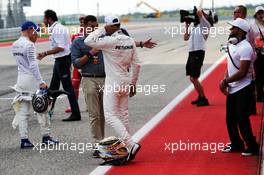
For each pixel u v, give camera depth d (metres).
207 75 23.44
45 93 11.45
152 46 10.61
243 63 10.02
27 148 11.48
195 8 15.62
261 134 11.95
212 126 13.14
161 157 10.46
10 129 13.55
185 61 31.12
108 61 10.09
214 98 17.30
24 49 11.24
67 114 15.38
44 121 11.62
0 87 21.89
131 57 10.18
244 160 10.11
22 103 11.50
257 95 16.16
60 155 10.83
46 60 34.69
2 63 33.50
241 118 10.33
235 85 10.34
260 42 15.32
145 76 23.98
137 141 11.80
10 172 9.64
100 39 9.95
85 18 10.88
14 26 61.28
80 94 19.19
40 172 9.62
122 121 10.47
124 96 10.33
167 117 14.47
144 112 15.34
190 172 9.41
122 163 9.98
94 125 10.75
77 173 9.51
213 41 50.34
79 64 10.61
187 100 17.16
